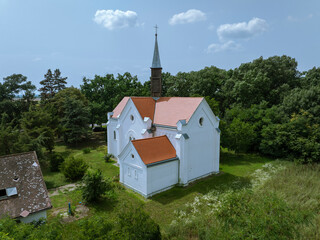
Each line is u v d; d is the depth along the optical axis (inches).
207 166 1060.5
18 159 710.5
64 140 1800.0
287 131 1320.1
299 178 984.9
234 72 2182.6
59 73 2723.9
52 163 1143.6
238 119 1427.2
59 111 1926.7
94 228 446.3
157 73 1209.4
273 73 2065.7
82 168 1021.2
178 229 601.3
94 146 1744.6
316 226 598.5
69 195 857.5
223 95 2162.9
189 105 1005.2
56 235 476.1
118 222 469.1
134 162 890.7
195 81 2137.1
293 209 673.0
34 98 2332.7
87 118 1813.5
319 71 2126.0
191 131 954.7
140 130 1093.1
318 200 780.0
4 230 426.9
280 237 483.2
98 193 787.4
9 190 598.2
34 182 648.4
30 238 414.0
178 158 933.2
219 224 582.2
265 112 1512.1
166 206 766.5
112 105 2171.5
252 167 1201.4
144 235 442.3
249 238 470.6
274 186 896.9
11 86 2353.6
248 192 736.3
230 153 1507.1
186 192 876.6
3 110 2048.5
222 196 780.0
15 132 1090.1
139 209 502.9
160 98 1205.7
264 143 1378.0
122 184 972.6
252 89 1859.0
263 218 505.4
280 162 1273.4
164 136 989.8
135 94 2285.9
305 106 1491.1
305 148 1225.4
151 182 846.5
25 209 563.5
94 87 2338.8
